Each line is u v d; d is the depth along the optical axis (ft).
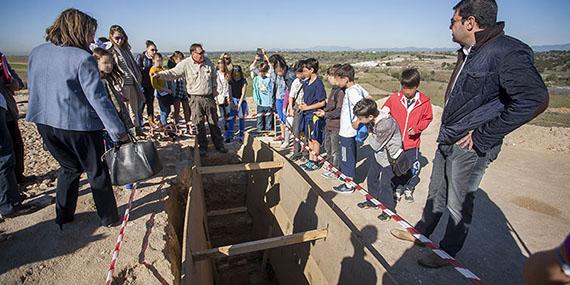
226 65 24.39
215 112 21.53
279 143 26.17
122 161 9.85
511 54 7.46
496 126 7.85
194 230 12.60
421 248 13.03
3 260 9.59
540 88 7.14
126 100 15.71
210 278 16.58
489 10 7.86
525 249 13.16
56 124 8.95
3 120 10.76
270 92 27.25
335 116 18.28
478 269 11.97
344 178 15.90
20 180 14.38
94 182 10.30
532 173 20.79
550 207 16.53
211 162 22.85
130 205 11.74
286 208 18.29
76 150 9.58
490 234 14.21
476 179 9.52
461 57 9.45
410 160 15.53
